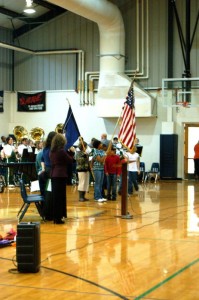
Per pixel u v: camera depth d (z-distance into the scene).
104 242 8.03
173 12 22.25
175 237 8.50
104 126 23.27
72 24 23.86
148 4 22.61
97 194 13.93
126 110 10.75
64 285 5.60
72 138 11.42
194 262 6.67
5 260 6.77
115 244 7.88
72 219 10.55
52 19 24.12
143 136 22.84
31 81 24.55
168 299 5.09
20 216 10.04
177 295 5.23
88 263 6.61
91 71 23.61
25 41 24.55
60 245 7.79
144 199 14.72
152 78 22.66
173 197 15.33
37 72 24.45
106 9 20.61
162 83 21.45
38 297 5.16
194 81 21.61
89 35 23.62
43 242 8.03
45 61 24.33
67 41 23.94
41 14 24.02
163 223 10.05
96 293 5.29
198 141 22.22
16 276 5.98
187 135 22.64
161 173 22.44
